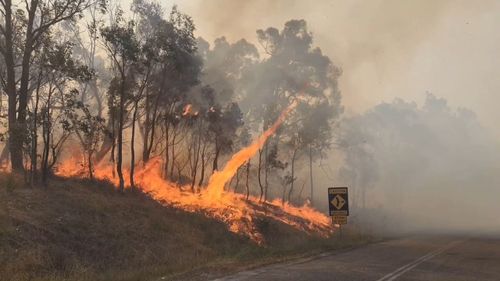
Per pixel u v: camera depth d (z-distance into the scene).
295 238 30.06
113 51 29.78
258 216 33.53
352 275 14.09
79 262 16.94
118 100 32.75
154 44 31.28
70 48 25.25
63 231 18.88
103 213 22.64
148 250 20.52
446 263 17.12
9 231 16.56
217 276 14.08
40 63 24.81
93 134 28.70
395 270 15.20
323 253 20.91
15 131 24.08
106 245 19.44
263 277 13.70
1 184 22.17
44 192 22.89
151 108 36.41
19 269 14.69
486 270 15.36
